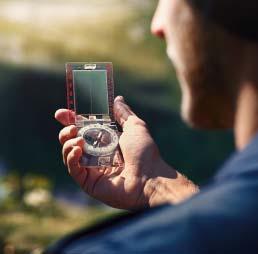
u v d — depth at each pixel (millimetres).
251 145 1100
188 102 1195
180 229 1056
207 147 10555
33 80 11133
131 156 2098
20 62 11266
